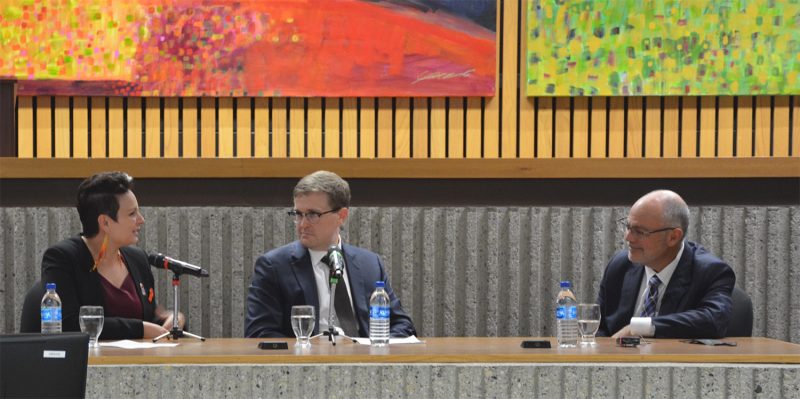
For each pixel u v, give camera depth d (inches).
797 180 356.8
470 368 201.5
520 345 228.2
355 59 348.5
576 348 222.1
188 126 354.6
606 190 356.8
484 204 356.8
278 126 354.9
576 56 350.3
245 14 347.3
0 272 349.7
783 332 357.4
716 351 215.2
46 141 352.5
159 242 353.4
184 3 346.9
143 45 346.9
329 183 268.2
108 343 230.4
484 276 356.2
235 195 354.6
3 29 345.1
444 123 355.9
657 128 357.7
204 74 347.3
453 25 348.2
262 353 207.5
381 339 230.4
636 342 227.8
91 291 261.6
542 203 357.1
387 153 356.2
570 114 358.3
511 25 356.5
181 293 354.6
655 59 350.6
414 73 348.8
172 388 198.5
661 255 269.0
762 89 351.6
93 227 264.1
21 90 346.6
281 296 267.1
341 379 199.6
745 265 356.8
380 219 354.0
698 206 355.9
